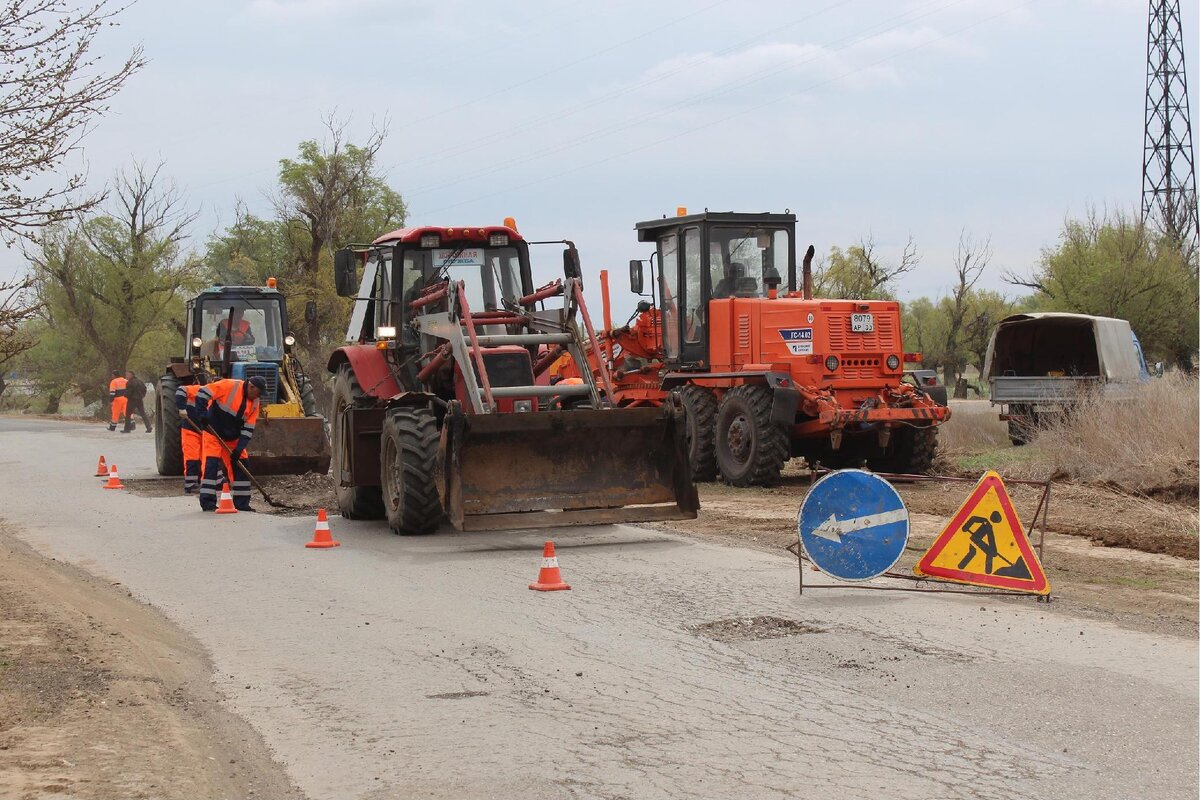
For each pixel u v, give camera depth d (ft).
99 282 166.61
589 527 45.19
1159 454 52.19
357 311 52.19
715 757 19.15
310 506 54.39
